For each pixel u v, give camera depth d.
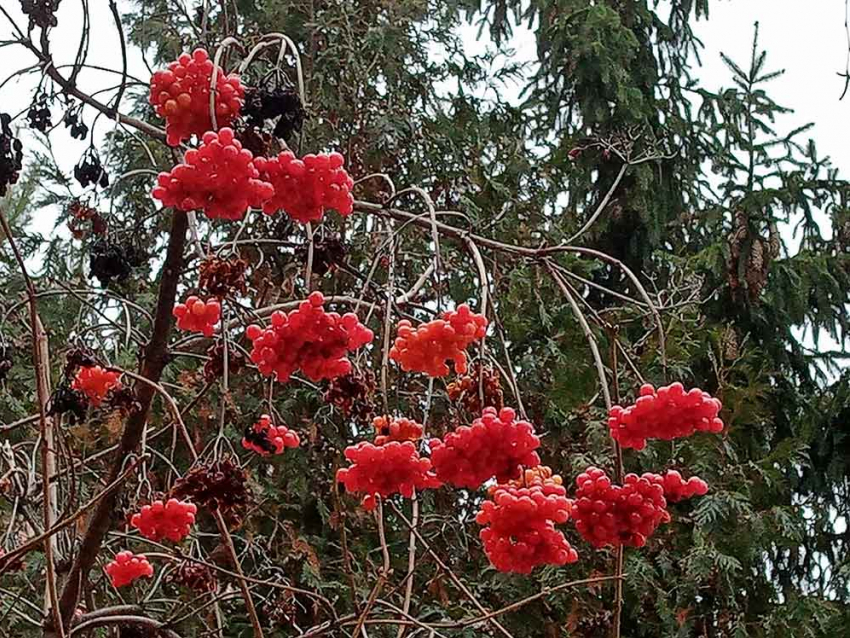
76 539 3.40
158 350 2.90
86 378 2.73
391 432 2.10
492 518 2.01
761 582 5.53
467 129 6.00
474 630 4.55
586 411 5.20
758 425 5.82
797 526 5.51
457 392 2.41
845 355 6.56
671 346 5.41
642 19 6.97
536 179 6.08
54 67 2.74
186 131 2.29
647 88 6.94
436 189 5.36
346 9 5.32
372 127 5.28
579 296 3.01
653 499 2.20
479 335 2.07
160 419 4.74
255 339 2.16
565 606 5.01
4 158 2.46
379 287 3.21
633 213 6.61
